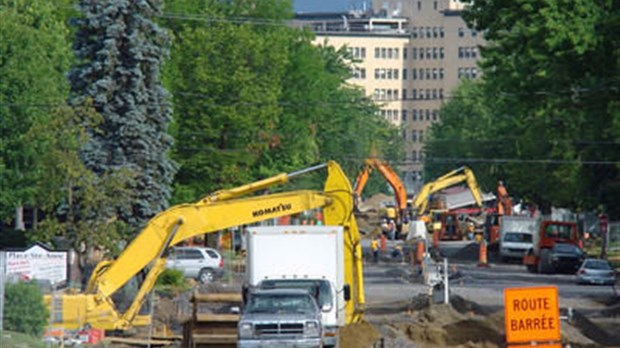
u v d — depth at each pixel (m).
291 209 104.50
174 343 101.81
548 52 142.88
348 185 104.75
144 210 150.50
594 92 147.75
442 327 115.19
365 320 118.50
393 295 158.00
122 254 102.38
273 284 92.06
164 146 156.00
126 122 152.00
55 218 135.75
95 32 155.12
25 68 168.75
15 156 167.50
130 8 154.88
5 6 182.62
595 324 127.50
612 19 137.12
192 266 169.38
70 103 153.25
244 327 82.56
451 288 170.12
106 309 100.19
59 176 132.62
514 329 69.62
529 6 142.00
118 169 140.12
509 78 153.25
